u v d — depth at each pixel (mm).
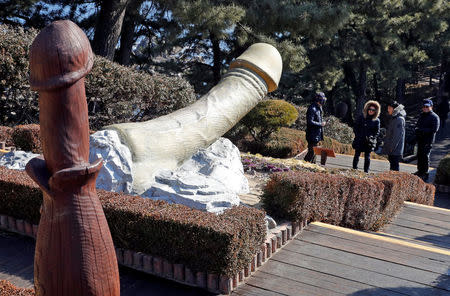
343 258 4203
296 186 4773
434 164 18875
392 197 6613
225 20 12445
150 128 5477
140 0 14898
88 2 19062
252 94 7145
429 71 38469
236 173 6430
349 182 5734
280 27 13578
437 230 6484
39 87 1289
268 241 4148
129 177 4871
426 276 3846
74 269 1358
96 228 1402
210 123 6336
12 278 3605
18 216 4637
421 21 21062
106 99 10414
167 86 12156
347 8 13852
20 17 19234
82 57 1328
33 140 7586
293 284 3629
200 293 3473
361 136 8719
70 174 1316
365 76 24125
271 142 12406
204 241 3434
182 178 4984
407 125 26609
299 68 14414
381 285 3646
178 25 14945
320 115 9484
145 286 3574
